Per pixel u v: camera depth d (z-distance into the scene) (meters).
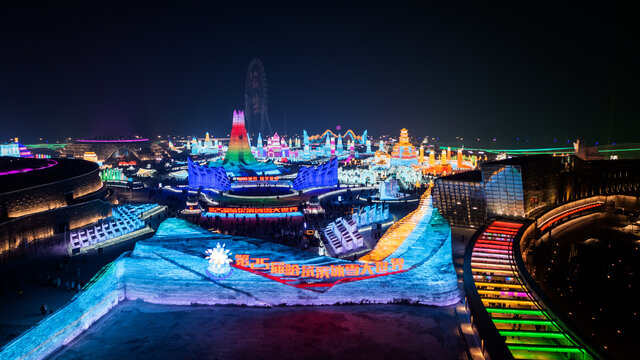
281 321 48.94
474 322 45.09
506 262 65.00
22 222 79.50
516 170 95.94
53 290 57.72
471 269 60.59
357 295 53.12
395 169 194.62
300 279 53.28
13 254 74.31
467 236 93.88
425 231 61.50
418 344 43.94
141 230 92.75
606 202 113.12
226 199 142.38
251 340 44.88
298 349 43.12
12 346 38.91
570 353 40.66
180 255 54.53
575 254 81.56
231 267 53.78
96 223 96.69
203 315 50.56
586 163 120.12
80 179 105.31
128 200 140.50
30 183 91.06
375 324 48.06
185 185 172.50
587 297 63.56
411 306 52.66
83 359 41.69
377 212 109.12
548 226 98.56
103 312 50.56
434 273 53.38
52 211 86.81
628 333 54.53
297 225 103.69
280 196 146.50
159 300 53.78
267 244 59.69
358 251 82.50
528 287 53.34
